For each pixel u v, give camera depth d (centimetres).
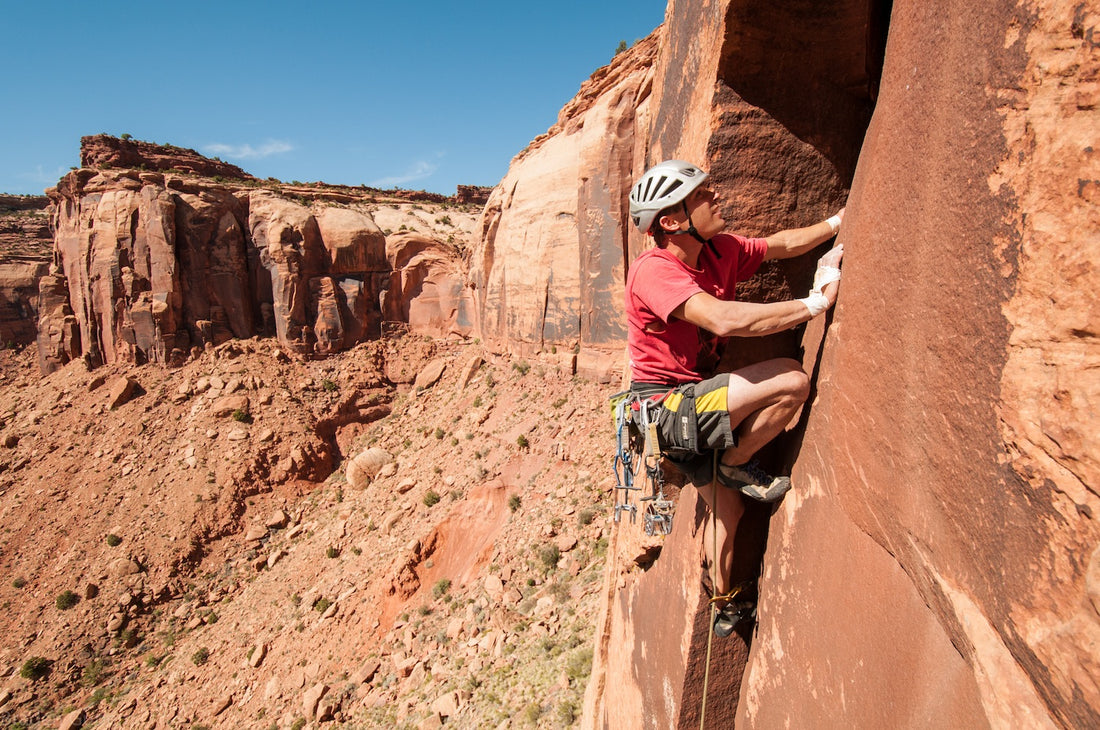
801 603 304
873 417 234
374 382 4647
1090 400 124
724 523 337
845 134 334
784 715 320
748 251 311
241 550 3462
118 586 3152
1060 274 133
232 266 4747
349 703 2014
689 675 409
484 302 4188
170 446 4012
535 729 1375
